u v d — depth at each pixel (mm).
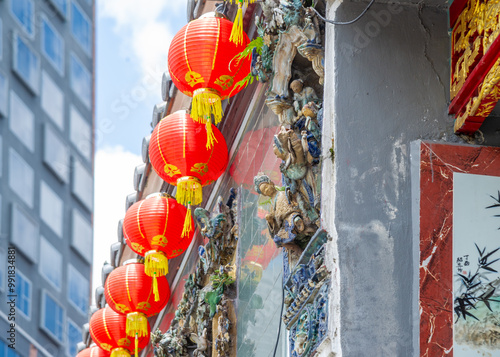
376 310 7648
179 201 12352
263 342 11055
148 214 13414
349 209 7934
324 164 8281
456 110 8297
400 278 7773
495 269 7801
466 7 8234
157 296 13703
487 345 7605
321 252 8016
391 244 7871
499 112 8336
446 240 7871
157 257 13508
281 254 10734
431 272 7773
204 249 13492
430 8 8648
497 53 7520
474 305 7699
